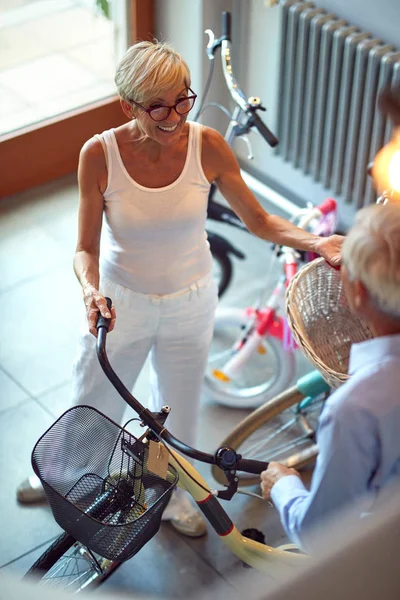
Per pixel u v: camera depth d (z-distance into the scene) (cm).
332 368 197
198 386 231
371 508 137
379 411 130
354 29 333
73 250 367
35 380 305
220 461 161
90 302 187
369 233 128
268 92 389
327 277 200
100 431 188
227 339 322
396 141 188
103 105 403
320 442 136
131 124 194
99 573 197
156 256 204
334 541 101
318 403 273
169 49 179
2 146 381
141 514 163
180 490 255
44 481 162
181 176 195
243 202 207
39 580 191
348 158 353
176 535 254
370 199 355
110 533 163
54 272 355
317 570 99
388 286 126
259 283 354
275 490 156
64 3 379
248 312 285
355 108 339
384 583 108
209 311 217
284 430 286
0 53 380
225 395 293
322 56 340
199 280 212
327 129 357
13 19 376
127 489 178
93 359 217
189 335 217
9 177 392
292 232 206
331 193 378
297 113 364
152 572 244
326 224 265
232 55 393
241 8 376
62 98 397
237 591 113
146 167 194
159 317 213
